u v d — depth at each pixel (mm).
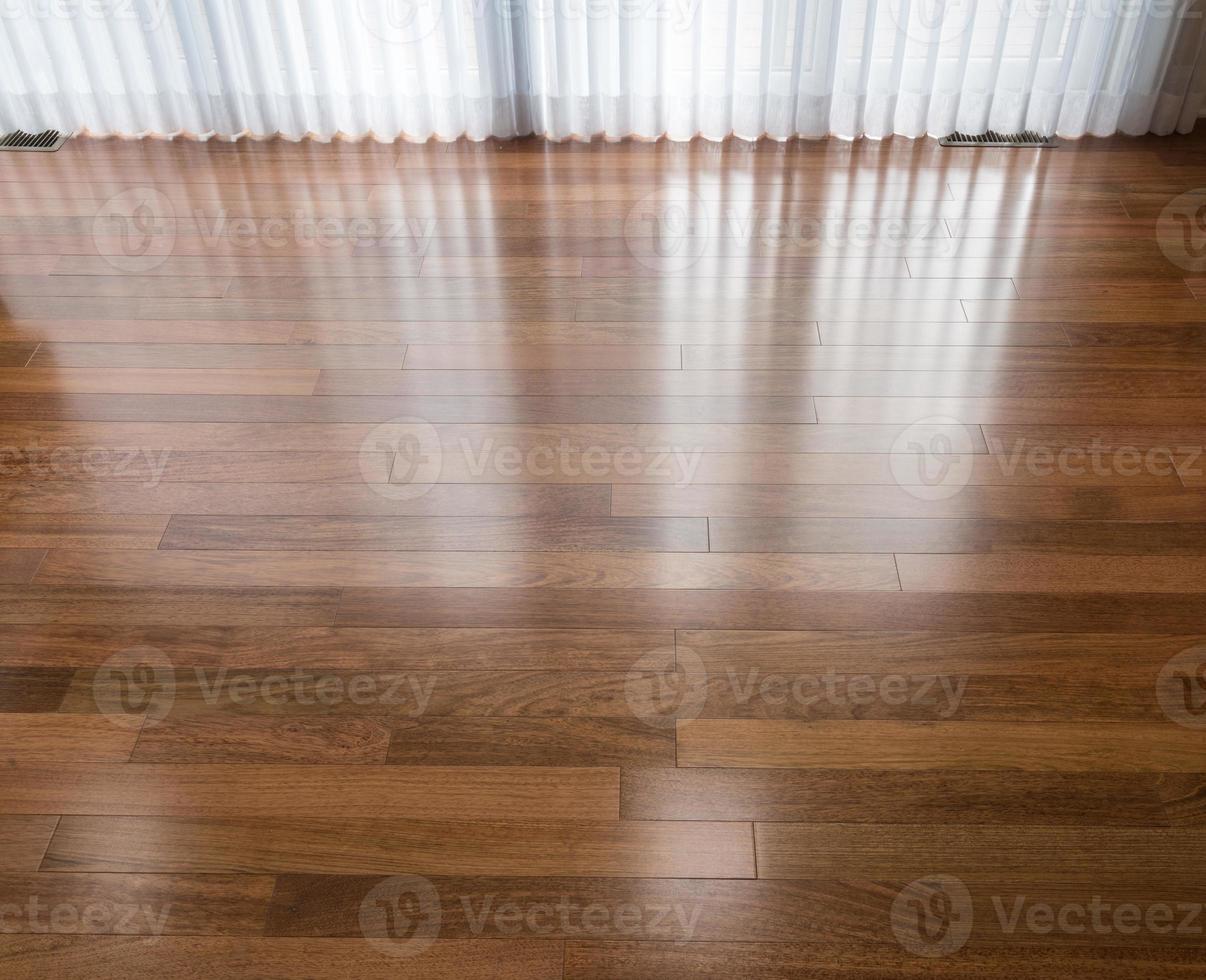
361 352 2467
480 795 1578
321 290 2682
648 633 1800
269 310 2613
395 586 1894
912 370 2363
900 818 1535
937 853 1495
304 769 1615
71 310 2627
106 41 3211
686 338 2480
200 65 3223
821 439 2184
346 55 3146
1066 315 2521
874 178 3086
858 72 3117
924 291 2613
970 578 1878
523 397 2322
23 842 1534
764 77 3148
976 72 3141
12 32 3182
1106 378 2328
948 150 3211
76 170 3236
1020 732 1637
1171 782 1568
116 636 1816
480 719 1678
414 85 3213
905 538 1956
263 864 1502
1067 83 3154
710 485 2082
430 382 2373
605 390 2334
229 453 2186
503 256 2797
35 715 1696
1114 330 2469
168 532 2008
